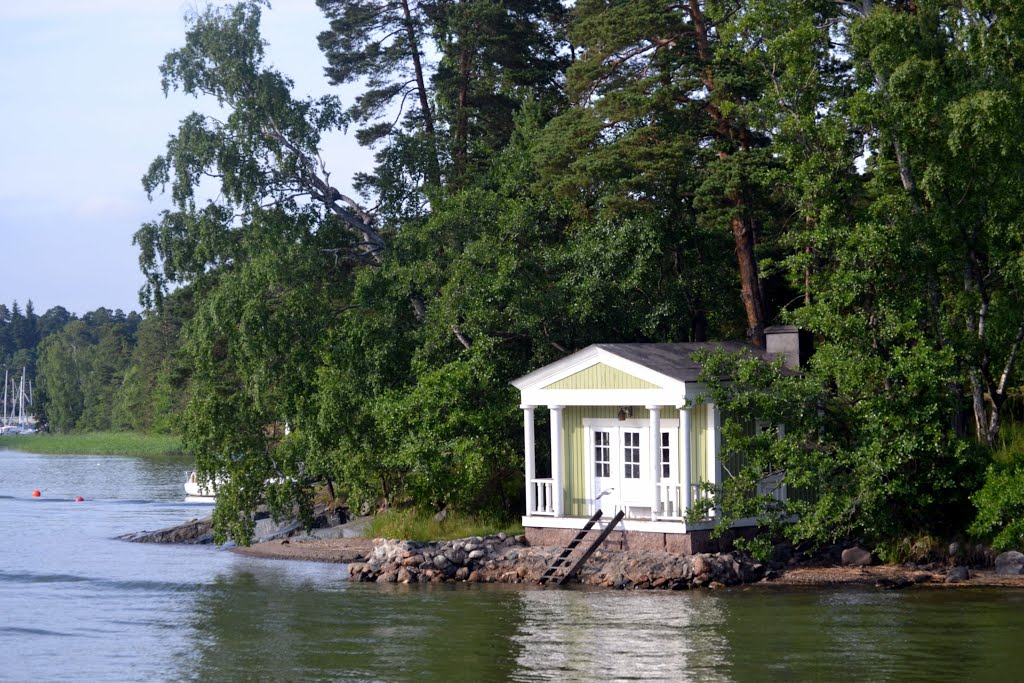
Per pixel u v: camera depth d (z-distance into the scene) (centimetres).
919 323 3105
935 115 2934
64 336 19275
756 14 3388
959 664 2006
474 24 5278
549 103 5244
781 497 3219
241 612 2775
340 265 4566
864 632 2289
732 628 2361
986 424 3120
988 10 3072
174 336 11800
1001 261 2967
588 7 5116
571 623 2464
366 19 5341
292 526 4428
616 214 3978
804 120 3186
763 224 4241
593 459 3291
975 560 2966
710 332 4619
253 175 4325
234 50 4350
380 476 4103
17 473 9144
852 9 3612
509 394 3838
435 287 4131
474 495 3806
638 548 3123
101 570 3653
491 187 4594
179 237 4278
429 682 1989
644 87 3991
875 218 3083
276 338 3962
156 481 8138
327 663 2161
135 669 2175
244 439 3962
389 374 4109
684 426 3094
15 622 2711
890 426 2919
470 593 2934
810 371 3198
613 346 3222
